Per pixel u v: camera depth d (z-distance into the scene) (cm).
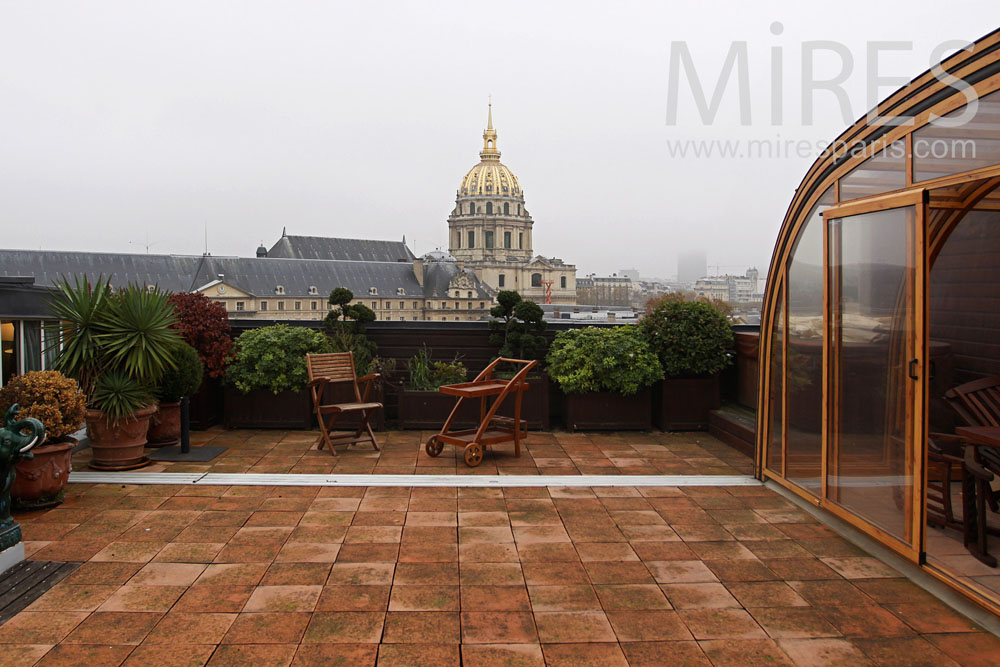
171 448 630
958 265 529
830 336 430
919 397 345
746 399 753
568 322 859
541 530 424
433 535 412
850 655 282
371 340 802
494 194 12556
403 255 11200
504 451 643
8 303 580
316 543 397
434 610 316
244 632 294
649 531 424
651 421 753
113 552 380
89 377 545
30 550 382
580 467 583
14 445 352
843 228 416
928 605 326
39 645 281
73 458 596
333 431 731
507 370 787
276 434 705
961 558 367
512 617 311
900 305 362
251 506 464
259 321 823
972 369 517
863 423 394
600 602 327
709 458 618
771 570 366
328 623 303
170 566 362
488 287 10400
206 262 7838
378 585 342
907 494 355
